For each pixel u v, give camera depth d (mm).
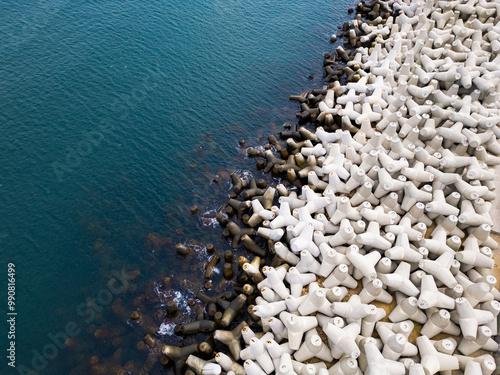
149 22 44656
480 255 19672
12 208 26281
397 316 18391
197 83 38250
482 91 28422
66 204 27172
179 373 19359
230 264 23625
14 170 28453
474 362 16297
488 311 17656
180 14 46688
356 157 26469
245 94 37906
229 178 29969
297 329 17812
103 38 41438
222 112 35812
